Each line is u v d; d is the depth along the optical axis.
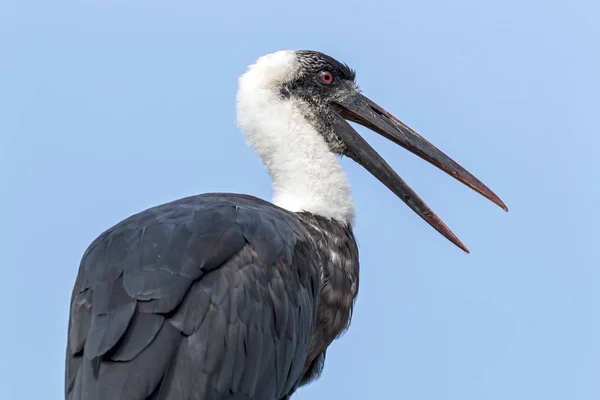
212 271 13.83
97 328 13.05
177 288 13.37
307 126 17.61
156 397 12.70
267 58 18.14
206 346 13.29
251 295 13.99
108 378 12.64
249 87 17.81
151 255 13.70
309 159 17.30
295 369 14.84
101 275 13.73
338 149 18.19
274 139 17.45
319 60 18.20
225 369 13.45
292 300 14.62
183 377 12.97
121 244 14.05
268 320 14.13
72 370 13.38
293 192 17.16
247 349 13.77
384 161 18.16
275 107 17.64
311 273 15.30
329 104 18.22
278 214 15.62
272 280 14.36
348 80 18.42
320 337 16.38
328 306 16.41
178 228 14.16
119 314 13.06
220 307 13.60
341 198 17.16
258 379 13.94
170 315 13.21
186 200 15.38
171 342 13.02
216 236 14.13
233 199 15.75
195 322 13.34
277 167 17.38
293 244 15.08
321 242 16.53
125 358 12.76
